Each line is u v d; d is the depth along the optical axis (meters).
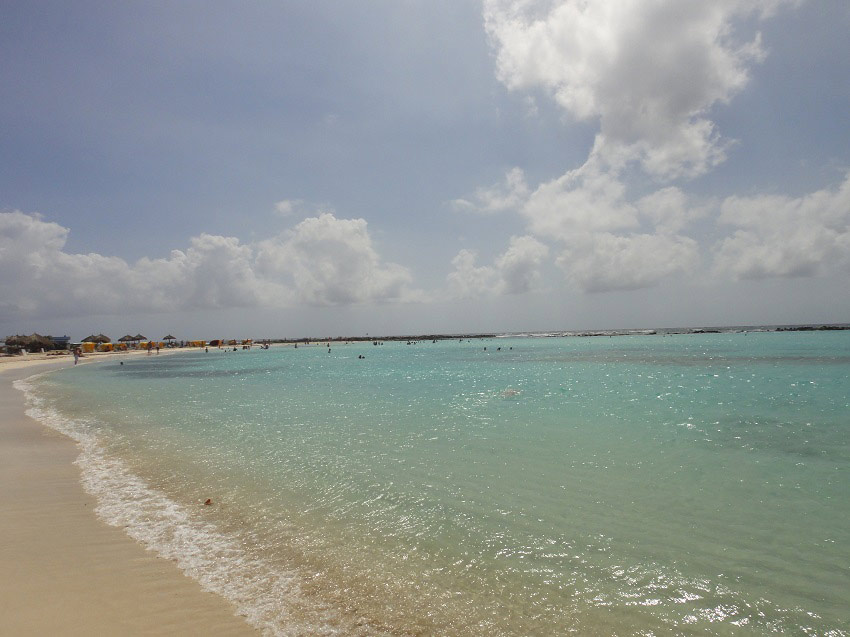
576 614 4.61
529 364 42.28
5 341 72.88
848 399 17.94
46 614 4.44
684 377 27.42
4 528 6.56
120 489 8.36
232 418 15.62
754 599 4.84
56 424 14.77
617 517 6.96
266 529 6.62
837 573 5.32
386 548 6.03
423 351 79.31
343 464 9.80
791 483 8.34
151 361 60.28
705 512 7.10
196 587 5.05
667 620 4.52
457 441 11.77
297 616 4.54
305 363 51.91
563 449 10.85
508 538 6.30
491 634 4.29
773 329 168.75
